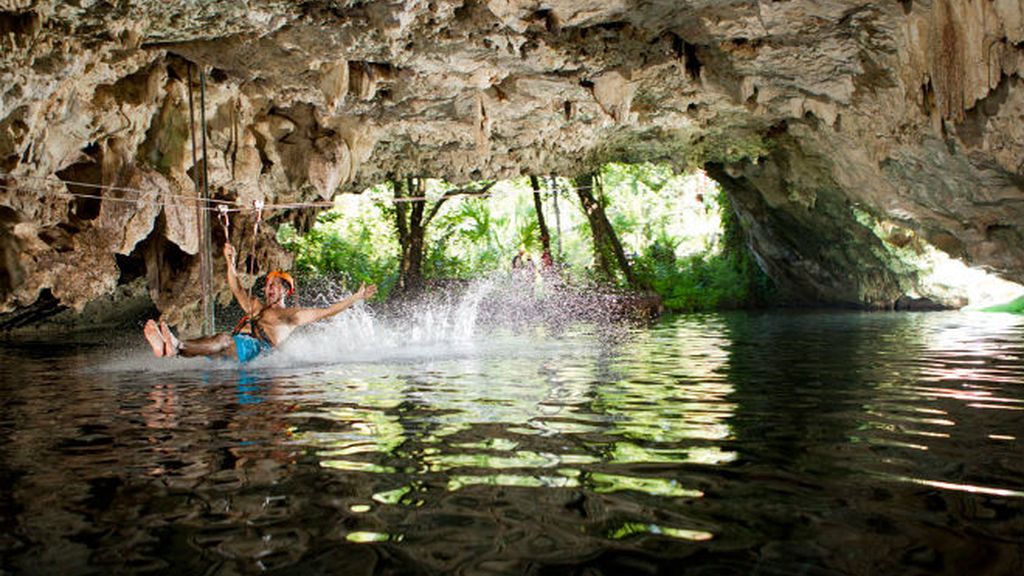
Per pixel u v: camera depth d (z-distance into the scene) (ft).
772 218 59.88
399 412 12.48
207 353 20.99
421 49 27.81
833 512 7.10
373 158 41.68
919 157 32.53
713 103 36.52
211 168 31.48
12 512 7.38
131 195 28.81
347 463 9.06
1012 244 35.42
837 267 59.72
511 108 34.45
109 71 25.17
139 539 6.60
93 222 28.66
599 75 31.12
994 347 24.39
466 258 69.31
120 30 22.59
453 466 8.84
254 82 30.14
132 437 10.80
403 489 7.94
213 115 30.53
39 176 26.02
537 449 9.70
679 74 32.53
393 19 24.14
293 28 25.18
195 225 31.24
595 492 7.75
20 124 23.67
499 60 29.30
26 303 29.71
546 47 28.43
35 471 8.90
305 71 28.78
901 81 27.86
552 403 13.32
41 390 16.16
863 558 6.00
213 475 8.62
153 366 20.61
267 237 38.99
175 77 28.40
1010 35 22.52
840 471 8.54
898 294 55.93
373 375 17.46
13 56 20.77
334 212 66.33
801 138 41.06
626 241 77.20
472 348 24.38
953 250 39.45
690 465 8.84
